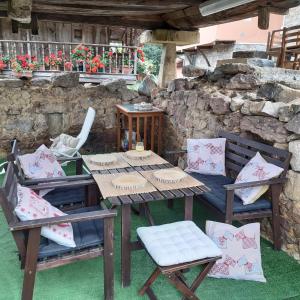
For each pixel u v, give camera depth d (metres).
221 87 3.37
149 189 2.02
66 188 2.50
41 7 3.37
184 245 1.71
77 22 4.00
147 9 3.57
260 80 2.96
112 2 2.99
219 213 2.28
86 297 1.88
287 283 2.04
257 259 2.07
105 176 2.26
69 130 4.64
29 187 2.08
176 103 4.02
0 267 2.14
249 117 2.70
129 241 1.92
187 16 3.62
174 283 1.69
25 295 1.62
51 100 4.45
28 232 1.56
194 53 8.50
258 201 2.32
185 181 2.17
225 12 3.22
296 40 5.27
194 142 3.03
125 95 4.80
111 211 1.71
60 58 5.25
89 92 4.62
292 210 2.25
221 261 2.05
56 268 2.15
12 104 4.27
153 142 4.37
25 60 4.81
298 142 2.18
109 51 5.31
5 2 3.15
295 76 3.19
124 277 1.96
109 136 4.88
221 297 1.90
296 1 2.53
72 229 1.80
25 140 4.43
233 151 2.89
